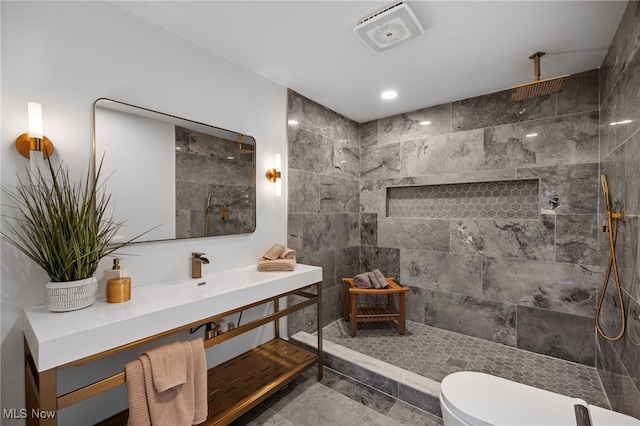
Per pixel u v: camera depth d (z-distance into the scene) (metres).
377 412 1.71
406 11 1.41
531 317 2.28
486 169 2.45
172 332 1.25
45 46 1.25
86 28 1.36
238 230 2.03
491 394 1.19
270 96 2.25
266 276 1.85
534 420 1.04
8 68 1.17
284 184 2.38
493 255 2.45
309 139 2.59
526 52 1.83
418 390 1.74
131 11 1.49
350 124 3.09
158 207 1.61
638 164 1.25
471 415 1.07
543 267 2.23
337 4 1.43
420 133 2.80
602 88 1.92
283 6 1.44
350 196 3.09
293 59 1.96
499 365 2.08
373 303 3.05
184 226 1.73
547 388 1.82
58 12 1.28
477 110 2.50
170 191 1.67
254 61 1.97
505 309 2.39
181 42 1.71
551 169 2.18
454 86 2.33
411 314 2.88
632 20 1.31
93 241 1.26
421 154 2.80
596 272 2.03
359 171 3.22
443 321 2.70
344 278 2.85
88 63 1.37
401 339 2.50
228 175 1.96
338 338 2.51
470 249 2.56
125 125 1.48
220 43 1.77
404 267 2.93
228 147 1.96
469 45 1.75
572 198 2.11
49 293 1.15
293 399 1.82
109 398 1.47
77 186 1.34
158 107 1.62
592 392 1.77
